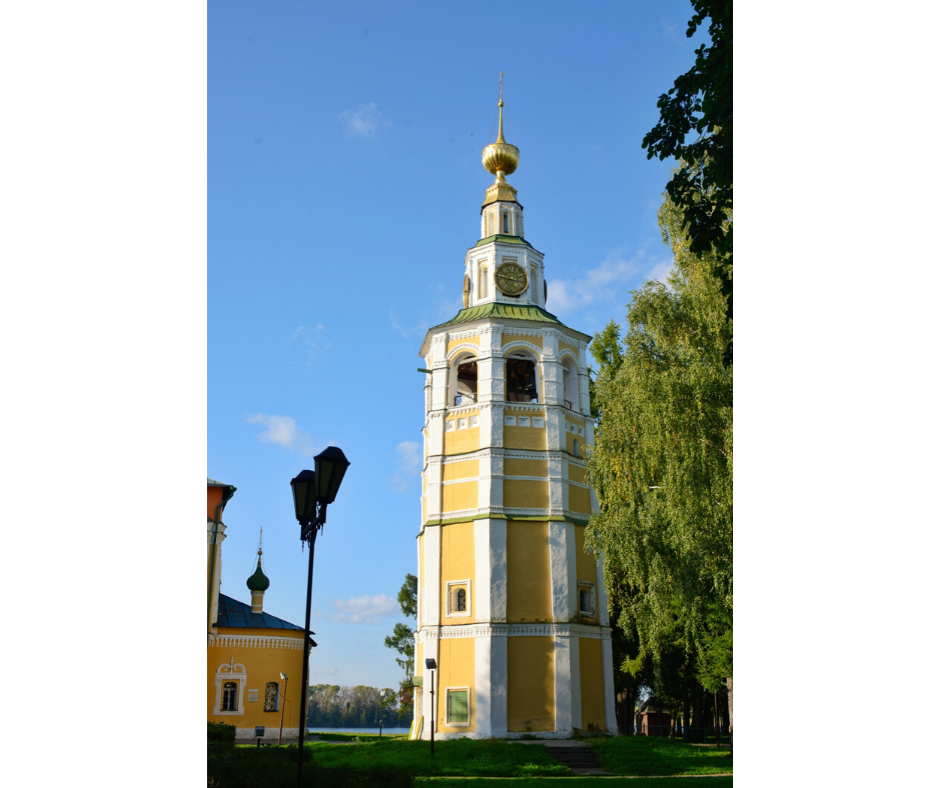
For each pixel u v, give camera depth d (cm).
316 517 1290
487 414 3831
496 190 4475
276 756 1852
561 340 4103
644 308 2572
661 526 2617
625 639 4088
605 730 3619
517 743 3089
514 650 3531
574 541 3772
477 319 3994
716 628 2877
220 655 4441
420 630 3897
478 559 3634
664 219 2859
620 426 2694
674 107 1616
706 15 1545
